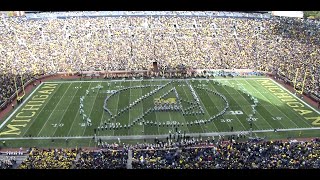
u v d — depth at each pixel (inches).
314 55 3631.9
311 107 2603.3
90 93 2866.6
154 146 1978.3
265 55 3730.3
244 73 3432.6
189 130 2215.8
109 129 2229.3
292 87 3048.7
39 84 3093.0
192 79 3243.1
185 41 3969.0
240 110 2534.5
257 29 4197.8
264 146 1879.9
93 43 3850.9
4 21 4020.7
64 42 3831.2
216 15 4446.4
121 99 2736.2
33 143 2048.5
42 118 2388.0
